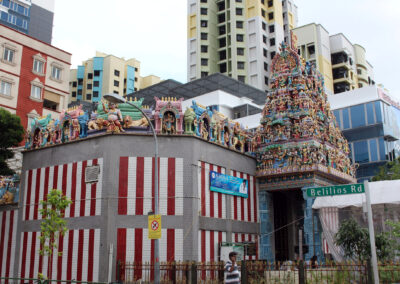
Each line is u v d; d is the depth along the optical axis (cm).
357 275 2178
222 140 3375
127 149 2961
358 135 5016
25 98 5388
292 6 10919
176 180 2956
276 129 3672
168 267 2617
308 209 3384
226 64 9756
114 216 2838
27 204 3319
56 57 5916
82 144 3098
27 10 9050
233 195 3366
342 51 9462
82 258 2862
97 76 12012
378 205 2881
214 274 2655
